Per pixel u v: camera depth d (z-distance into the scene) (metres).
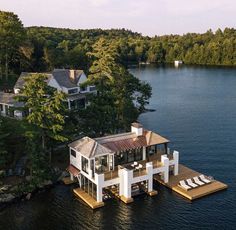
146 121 99.94
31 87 57.88
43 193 55.78
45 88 59.00
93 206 51.22
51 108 57.00
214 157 71.19
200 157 71.31
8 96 83.75
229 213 49.69
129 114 76.62
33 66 127.88
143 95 103.50
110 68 78.19
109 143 57.50
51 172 59.31
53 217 49.47
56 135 57.22
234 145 78.25
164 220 48.28
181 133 88.25
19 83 92.31
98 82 75.25
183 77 186.38
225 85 156.88
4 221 48.47
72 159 58.91
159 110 112.88
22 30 111.38
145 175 53.88
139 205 52.00
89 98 69.88
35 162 55.59
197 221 48.00
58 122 58.06
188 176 59.88
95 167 54.56
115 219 48.75
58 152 66.00
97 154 53.88
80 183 56.56
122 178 53.25
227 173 63.22
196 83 164.88
